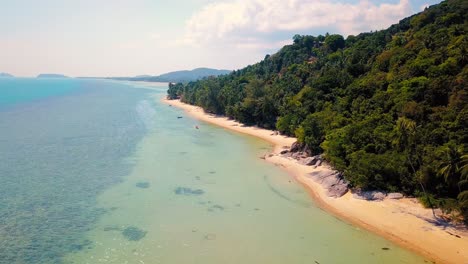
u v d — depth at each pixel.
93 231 38.75
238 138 92.31
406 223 40.59
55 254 33.84
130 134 93.19
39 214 42.66
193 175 58.72
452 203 39.81
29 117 121.44
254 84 119.56
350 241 37.59
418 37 85.19
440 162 41.81
